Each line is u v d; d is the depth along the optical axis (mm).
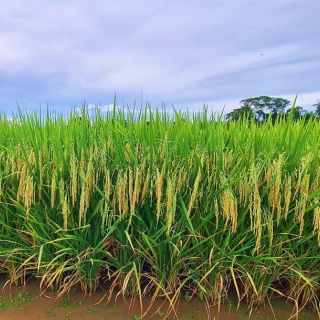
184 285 2402
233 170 2137
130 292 2422
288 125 2436
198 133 2480
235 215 2006
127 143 2336
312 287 2211
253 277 2262
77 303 2367
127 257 2342
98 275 2426
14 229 2436
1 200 2527
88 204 2168
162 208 2223
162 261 2283
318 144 2186
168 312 2262
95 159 2275
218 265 2221
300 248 2311
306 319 2234
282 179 2232
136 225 2289
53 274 2318
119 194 2082
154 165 2250
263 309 2316
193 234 2094
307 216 2232
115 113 2592
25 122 2730
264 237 2215
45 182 2414
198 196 2236
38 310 2309
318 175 2170
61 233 2379
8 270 2637
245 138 2504
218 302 2180
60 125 2703
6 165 2463
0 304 2371
